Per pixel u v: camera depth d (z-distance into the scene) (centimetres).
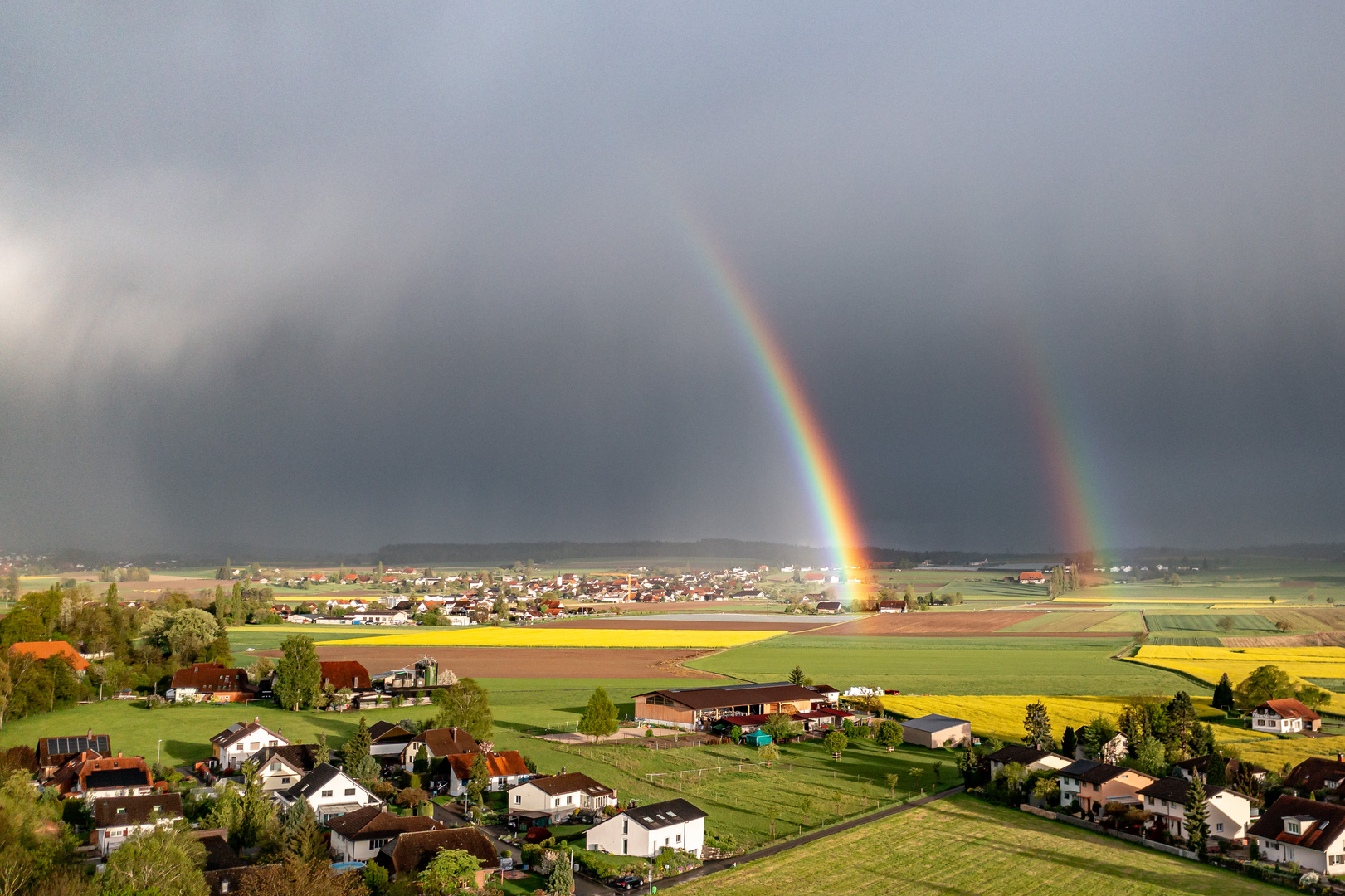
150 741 12300
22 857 6569
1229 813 8431
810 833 8550
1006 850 8038
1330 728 13275
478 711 12488
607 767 11119
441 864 7038
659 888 7156
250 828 7938
